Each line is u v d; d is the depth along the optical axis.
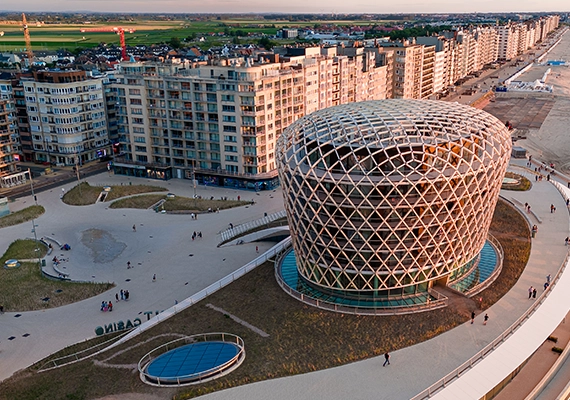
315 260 87.19
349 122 84.38
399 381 64.19
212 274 106.50
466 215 83.06
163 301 96.25
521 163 175.25
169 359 70.88
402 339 72.94
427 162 77.00
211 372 67.19
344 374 66.25
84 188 165.00
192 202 149.62
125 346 76.19
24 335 86.56
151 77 168.50
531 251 99.44
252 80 151.38
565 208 123.06
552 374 70.06
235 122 157.62
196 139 167.25
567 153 195.12
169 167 175.25
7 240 127.38
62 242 125.44
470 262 94.31
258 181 159.50
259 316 81.50
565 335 78.50
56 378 70.00
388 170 75.81
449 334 73.69
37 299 98.56
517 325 74.12
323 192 79.00
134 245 122.69
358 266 83.00
